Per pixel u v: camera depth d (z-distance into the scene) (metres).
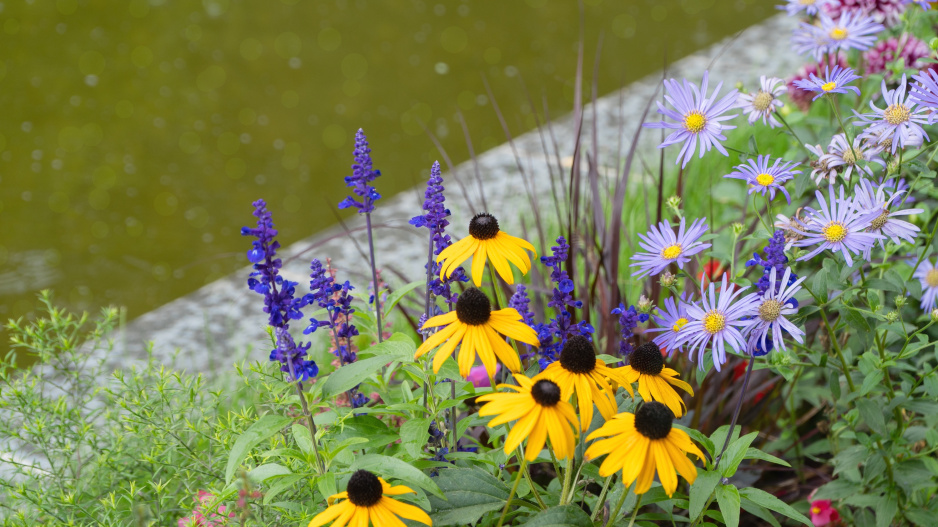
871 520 2.36
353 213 4.80
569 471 1.60
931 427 2.29
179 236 4.71
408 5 7.95
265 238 1.48
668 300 1.87
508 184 4.50
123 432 2.07
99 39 7.21
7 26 7.39
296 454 1.58
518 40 7.09
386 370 1.92
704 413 2.42
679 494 1.77
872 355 2.08
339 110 6.06
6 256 4.52
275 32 7.40
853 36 2.48
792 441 2.55
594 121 2.85
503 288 2.71
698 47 6.78
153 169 5.38
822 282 1.95
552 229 3.73
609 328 2.39
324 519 1.40
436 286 1.81
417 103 6.11
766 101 2.14
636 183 4.11
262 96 6.29
